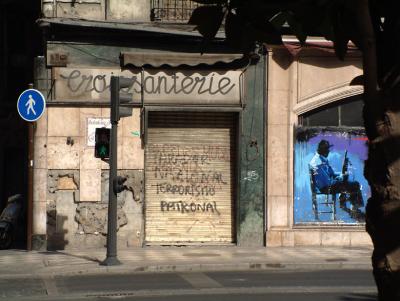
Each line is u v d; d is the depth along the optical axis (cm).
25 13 2291
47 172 1725
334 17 252
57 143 1730
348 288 1136
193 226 1808
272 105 1797
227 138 1822
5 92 2278
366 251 1677
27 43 2300
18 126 2247
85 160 1736
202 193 1814
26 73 2298
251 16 256
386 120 210
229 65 1786
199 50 275
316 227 1800
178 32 1727
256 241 1789
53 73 1731
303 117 1830
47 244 1717
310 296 1048
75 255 1595
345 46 258
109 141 1473
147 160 1792
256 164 1795
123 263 1443
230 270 1410
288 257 1556
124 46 1758
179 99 1772
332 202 1819
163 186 1802
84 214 1730
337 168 1825
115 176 1437
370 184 215
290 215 1797
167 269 1408
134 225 1756
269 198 1791
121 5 1762
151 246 1777
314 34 263
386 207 207
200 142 1816
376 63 217
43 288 1162
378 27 230
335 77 1812
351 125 1842
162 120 1803
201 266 1420
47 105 1730
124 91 1755
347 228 1809
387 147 208
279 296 1047
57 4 1753
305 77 1811
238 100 1791
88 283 1218
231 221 1819
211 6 254
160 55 1748
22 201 1930
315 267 1443
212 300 1004
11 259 1535
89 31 1739
